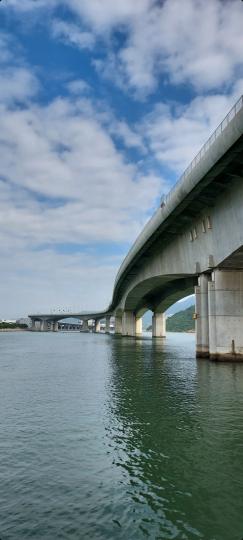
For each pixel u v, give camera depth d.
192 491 8.82
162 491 8.81
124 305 106.06
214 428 13.63
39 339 107.56
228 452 11.25
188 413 15.87
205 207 34.56
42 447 11.69
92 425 14.09
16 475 9.67
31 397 19.31
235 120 21.69
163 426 13.91
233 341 33.84
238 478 9.49
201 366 32.16
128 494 8.66
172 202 34.38
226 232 31.03
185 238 41.06
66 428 13.68
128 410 16.41
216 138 24.34
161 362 37.09
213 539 7.02
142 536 7.07
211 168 26.30
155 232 42.91
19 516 7.74
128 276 76.50
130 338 109.50
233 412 16.00
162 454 11.09
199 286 38.28
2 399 18.81
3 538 6.99
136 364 35.38
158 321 112.88
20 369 31.73
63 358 42.72
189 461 10.57
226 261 32.41
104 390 21.28
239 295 34.09
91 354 48.66
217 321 34.22
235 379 24.98
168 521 7.58
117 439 12.43
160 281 64.50
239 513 7.88
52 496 8.57
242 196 27.91
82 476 9.61
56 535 7.10
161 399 18.72
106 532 7.21
